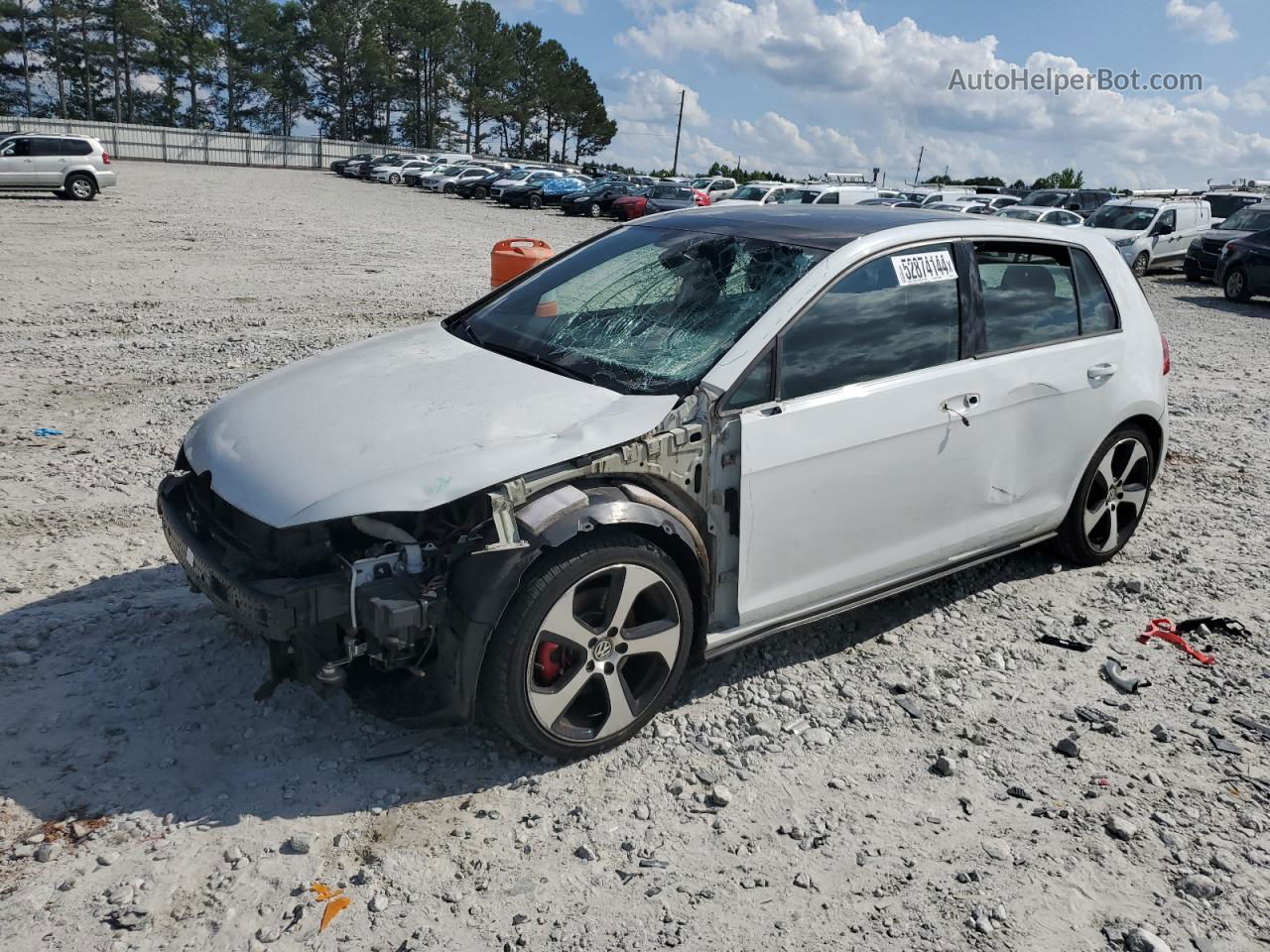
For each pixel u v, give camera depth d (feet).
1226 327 46.88
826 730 11.55
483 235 81.97
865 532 12.48
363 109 343.87
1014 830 9.98
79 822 9.32
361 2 324.60
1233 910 9.02
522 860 9.22
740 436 10.95
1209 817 10.30
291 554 9.63
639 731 11.21
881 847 9.65
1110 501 16.24
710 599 11.32
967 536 13.78
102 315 35.70
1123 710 12.29
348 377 11.95
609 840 9.56
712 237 13.55
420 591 9.50
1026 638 14.08
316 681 9.70
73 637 12.62
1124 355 15.56
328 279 49.01
